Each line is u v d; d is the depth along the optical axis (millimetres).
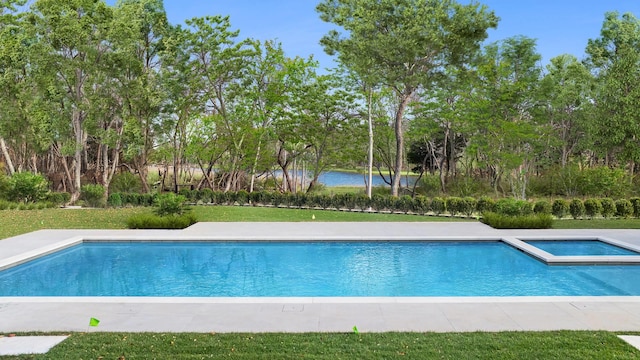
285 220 18469
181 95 27875
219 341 5953
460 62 24484
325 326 6578
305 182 38125
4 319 6883
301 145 31266
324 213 20734
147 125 26422
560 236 14156
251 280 10555
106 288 9922
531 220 15906
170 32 27578
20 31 25500
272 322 6742
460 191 30109
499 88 27141
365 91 27000
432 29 23250
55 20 22516
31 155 28344
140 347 5738
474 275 10898
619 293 9414
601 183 26406
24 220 17516
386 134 30297
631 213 18828
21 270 11289
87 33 23016
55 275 10906
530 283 10203
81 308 7391
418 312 7199
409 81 23719
